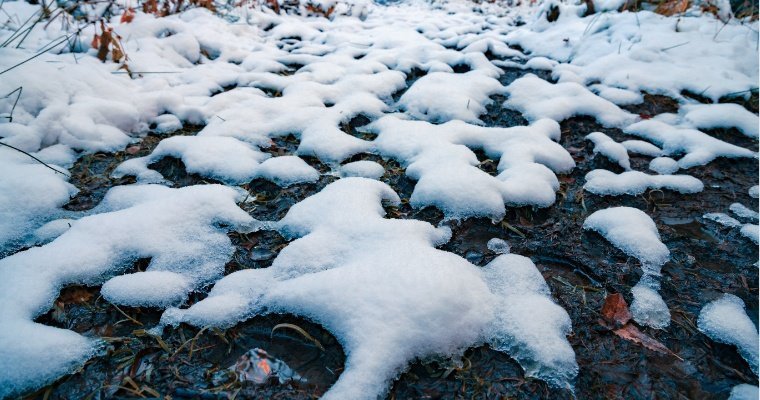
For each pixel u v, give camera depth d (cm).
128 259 164
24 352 120
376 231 173
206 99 312
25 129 229
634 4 477
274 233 188
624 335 143
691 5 461
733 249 187
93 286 153
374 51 436
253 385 125
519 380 127
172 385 124
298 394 123
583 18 500
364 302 137
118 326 141
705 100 333
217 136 255
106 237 165
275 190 218
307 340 138
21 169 202
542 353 131
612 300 154
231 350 135
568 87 331
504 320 142
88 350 129
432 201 202
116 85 294
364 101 311
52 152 231
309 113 288
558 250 183
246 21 503
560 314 145
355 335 129
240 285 152
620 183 227
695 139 267
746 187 234
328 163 243
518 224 199
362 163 238
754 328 145
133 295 145
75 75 279
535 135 260
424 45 450
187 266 162
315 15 601
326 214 187
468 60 409
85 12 400
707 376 132
